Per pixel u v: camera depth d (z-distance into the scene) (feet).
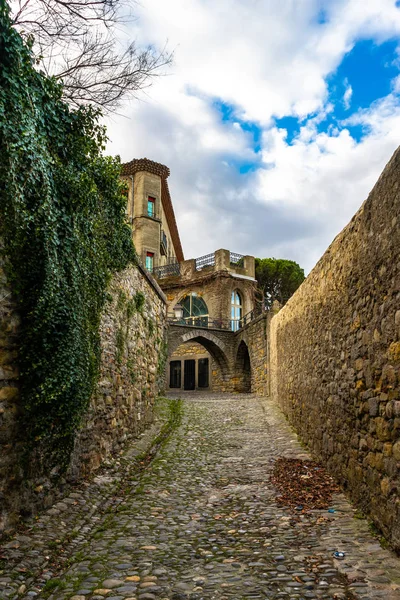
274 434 34.35
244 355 89.40
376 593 10.05
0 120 12.75
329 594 10.24
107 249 24.71
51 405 15.84
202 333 87.45
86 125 18.70
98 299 22.30
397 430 12.50
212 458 27.40
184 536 14.87
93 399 22.25
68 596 10.74
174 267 108.27
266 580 11.21
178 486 21.33
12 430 14.07
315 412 25.23
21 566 11.87
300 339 31.09
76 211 18.21
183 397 65.16
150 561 12.77
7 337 13.94
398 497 12.26
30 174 14.44
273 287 116.78
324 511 16.46
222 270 97.55
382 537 13.32
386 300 13.42
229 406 52.26
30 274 14.71
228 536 14.73
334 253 20.25
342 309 18.88
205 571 12.00
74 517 16.19
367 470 15.25
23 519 14.57
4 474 13.56
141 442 30.86
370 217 15.05
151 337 41.63
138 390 33.99
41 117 15.74
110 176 24.17
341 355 19.07
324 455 22.71
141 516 17.03
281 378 44.75
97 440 22.79
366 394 15.43
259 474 23.13
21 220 14.10
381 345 13.87
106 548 13.84
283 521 15.84
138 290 34.76
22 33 14.92
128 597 10.58
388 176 13.35
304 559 12.39
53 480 16.78
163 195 115.75
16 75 13.46
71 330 16.97
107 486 20.53
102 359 24.06
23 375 14.61
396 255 12.64
